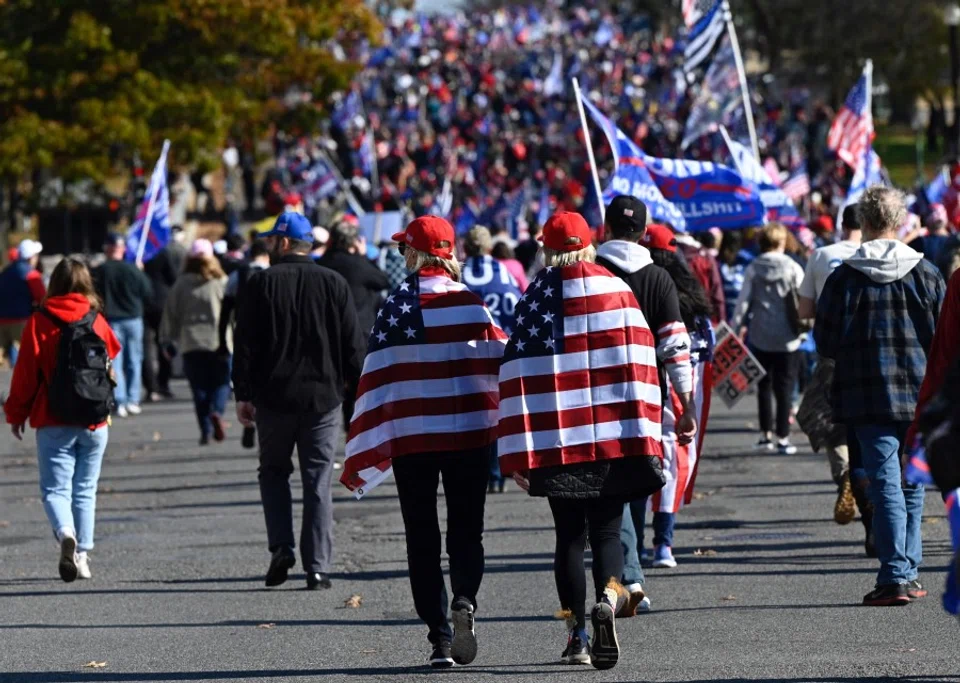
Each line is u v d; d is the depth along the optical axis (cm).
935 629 1962
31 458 4275
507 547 2716
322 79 11475
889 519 2102
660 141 12962
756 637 1966
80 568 2577
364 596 2367
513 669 1822
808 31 16950
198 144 10262
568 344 1784
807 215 7444
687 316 2322
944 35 17062
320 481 2411
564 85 15775
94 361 2522
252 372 2372
